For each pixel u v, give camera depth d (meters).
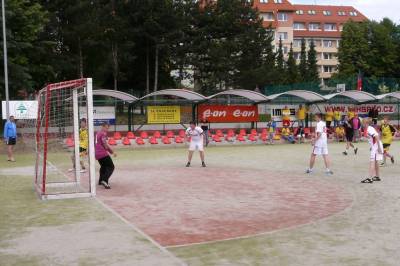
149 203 11.02
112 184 14.05
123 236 7.96
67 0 44.12
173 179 15.05
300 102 34.03
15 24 35.56
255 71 57.47
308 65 94.69
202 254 6.91
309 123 35.28
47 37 42.53
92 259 6.69
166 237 7.93
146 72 56.31
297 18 114.75
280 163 19.55
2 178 15.70
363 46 83.25
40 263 6.55
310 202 11.05
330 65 115.12
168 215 9.69
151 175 16.06
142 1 50.97
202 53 56.53
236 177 15.45
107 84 55.91
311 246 7.31
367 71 83.12
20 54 36.75
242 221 9.12
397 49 84.50
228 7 59.12
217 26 58.75
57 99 14.59
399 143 29.52
